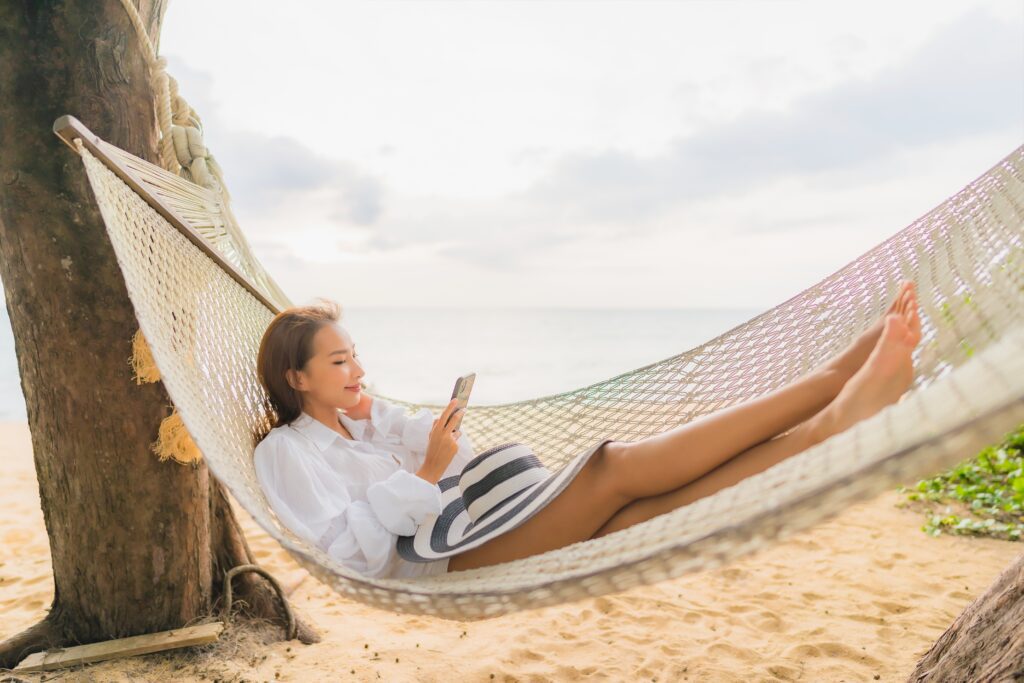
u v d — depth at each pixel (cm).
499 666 258
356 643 278
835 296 236
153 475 243
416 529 191
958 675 166
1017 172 197
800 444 152
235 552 287
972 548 375
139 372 229
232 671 245
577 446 243
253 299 246
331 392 206
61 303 224
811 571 351
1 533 437
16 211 218
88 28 215
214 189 250
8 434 930
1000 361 93
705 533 103
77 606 251
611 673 255
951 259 191
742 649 271
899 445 89
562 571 127
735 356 248
